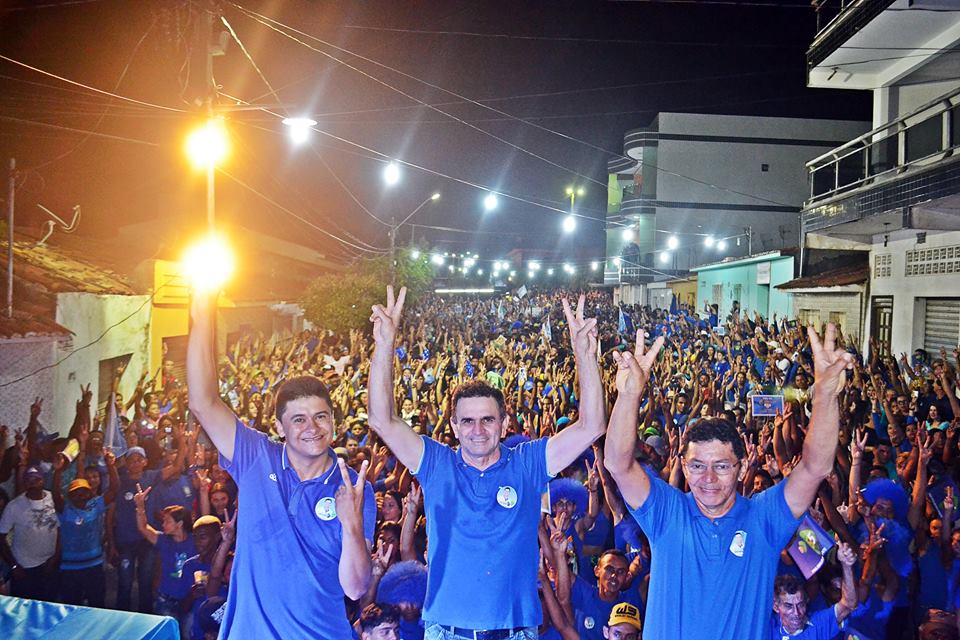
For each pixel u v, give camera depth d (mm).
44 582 6938
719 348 17875
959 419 8914
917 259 16188
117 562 7312
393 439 3477
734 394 12719
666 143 43844
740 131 43688
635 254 45344
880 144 17672
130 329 14703
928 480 6977
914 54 15766
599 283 68188
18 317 10688
